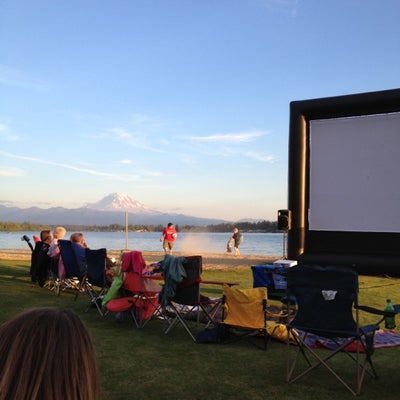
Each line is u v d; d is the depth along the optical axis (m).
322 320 4.11
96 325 6.25
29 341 0.84
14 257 16.36
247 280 10.56
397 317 6.94
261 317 5.18
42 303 7.52
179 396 3.75
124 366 4.46
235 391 3.88
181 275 5.67
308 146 6.12
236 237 19.55
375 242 5.83
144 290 6.39
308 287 4.19
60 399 0.82
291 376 4.28
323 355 5.02
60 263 8.37
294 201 6.13
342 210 5.98
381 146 5.71
